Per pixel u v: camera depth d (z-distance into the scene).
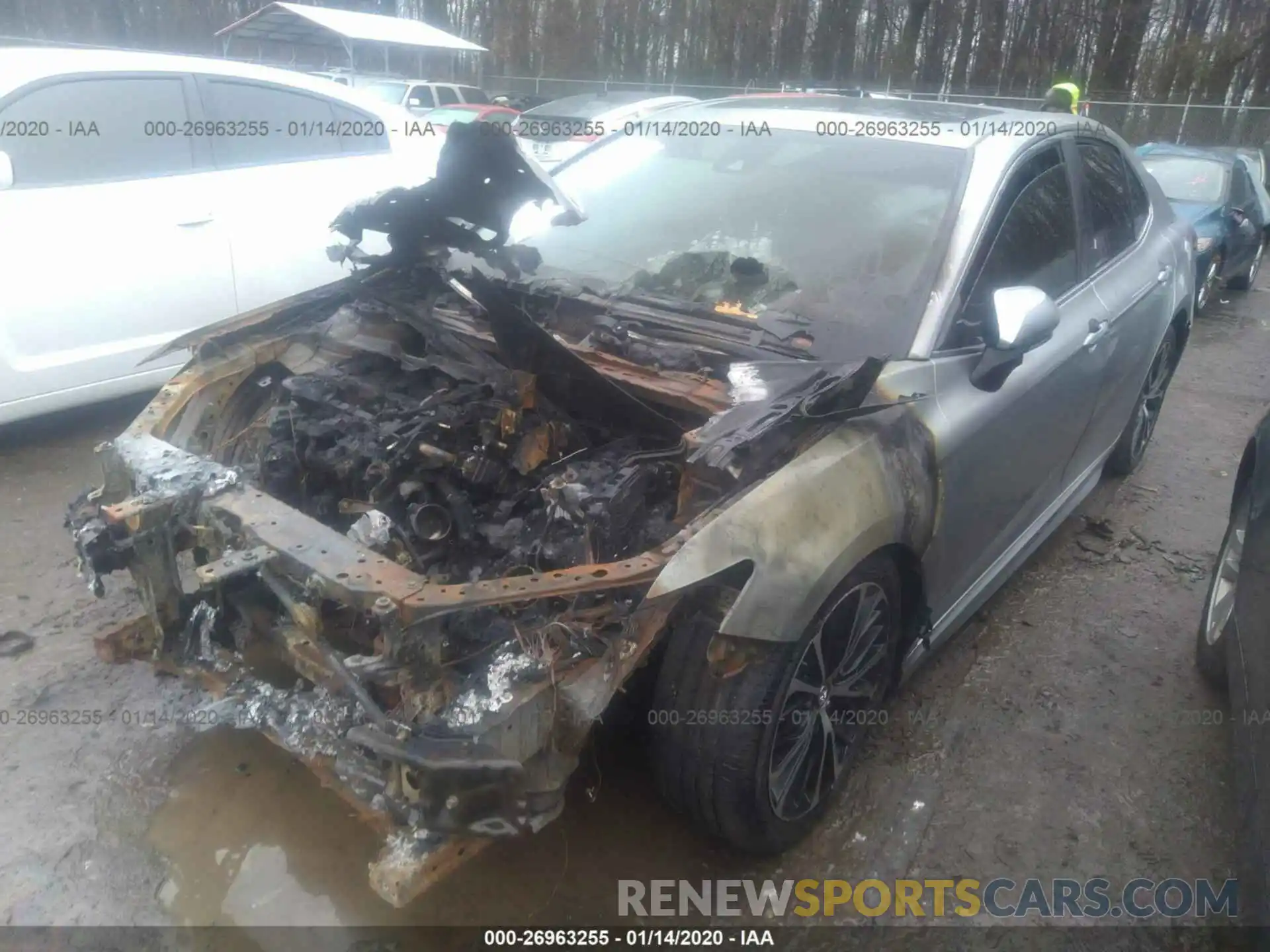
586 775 2.56
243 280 4.71
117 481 2.43
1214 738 3.00
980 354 2.68
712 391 2.30
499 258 2.85
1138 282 3.79
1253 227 9.36
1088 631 3.55
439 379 2.63
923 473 2.41
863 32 23.19
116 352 4.30
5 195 3.95
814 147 3.17
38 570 3.44
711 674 2.04
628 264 2.96
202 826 2.39
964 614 3.10
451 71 25.25
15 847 2.30
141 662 2.83
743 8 23.47
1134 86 21.97
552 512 2.17
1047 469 3.30
